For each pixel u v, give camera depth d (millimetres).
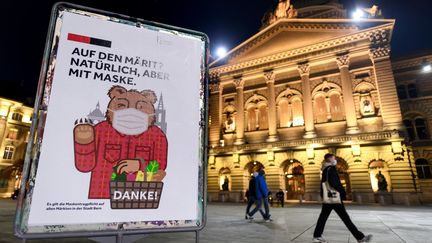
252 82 33031
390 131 23531
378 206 20219
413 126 28406
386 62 25859
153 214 3316
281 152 28125
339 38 28281
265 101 31422
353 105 26297
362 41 27438
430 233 7293
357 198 23672
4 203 21891
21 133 40312
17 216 2775
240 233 7273
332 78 28375
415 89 28953
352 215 12750
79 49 3395
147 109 3584
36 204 2873
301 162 26953
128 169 3328
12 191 37938
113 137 3342
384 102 25094
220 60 35500
